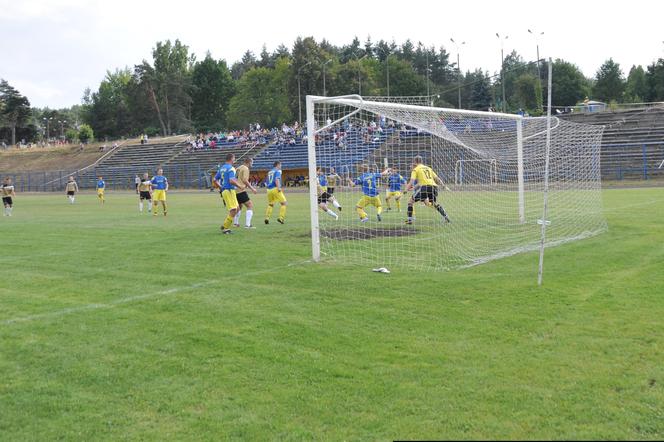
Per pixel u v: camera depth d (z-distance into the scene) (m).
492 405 3.88
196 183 52.50
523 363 4.57
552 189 15.67
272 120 83.69
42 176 62.31
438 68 102.75
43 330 5.81
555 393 4.02
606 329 5.32
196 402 4.09
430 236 11.98
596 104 48.38
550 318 5.74
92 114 103.94
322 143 13.95
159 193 19.98
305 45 72.62
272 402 4.05
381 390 4.17
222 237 12.63
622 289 6.78
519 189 13.89
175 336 5.53
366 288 7.26
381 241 11.37
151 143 65.50
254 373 4.57
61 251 11.14
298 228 14.22
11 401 4.18
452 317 5.89
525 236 11.72
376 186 14.98
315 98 9.38
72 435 3.67
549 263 8.60
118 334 5.63
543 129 15.09
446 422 3.68
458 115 12.40
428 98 12.50
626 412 3.71
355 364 4.70
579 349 4.83
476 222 14.33
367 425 3.68
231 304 6.64
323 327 5.68
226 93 99.56
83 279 8.30
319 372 4.55
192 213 20.83
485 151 15.30
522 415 3.73
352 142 13.98
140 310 6.50
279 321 5.91
